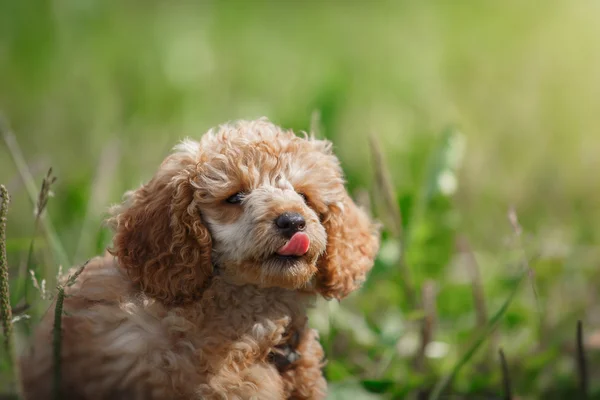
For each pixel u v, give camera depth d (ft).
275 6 69.00
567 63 46.26
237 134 17.97
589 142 40.14
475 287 22.86
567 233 32.24
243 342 16.61
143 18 60.85
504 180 38.14
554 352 22.18
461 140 25.94
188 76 47.39
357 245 19.10
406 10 66.28
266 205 16.37
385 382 19.92
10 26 48.88
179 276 16.71
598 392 21.45
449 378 19.33
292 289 17.16
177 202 16.85
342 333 23.32
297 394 17.71
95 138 36.65
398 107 45.85
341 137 33.68
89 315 16.07
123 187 30.71
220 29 61.77
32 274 16.67
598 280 28.96
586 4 53.62
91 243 25.62
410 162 33.73
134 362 15.62
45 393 15.80
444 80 48.70
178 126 41.22
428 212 28.32
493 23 57.72
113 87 41.06
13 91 44.37
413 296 23.43
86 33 52.13
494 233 33.22
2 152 35.88
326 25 64.80
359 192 25.38
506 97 44.73
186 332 16.20
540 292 26.84
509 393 18.61
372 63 54.13
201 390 15.84
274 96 46.83
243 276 16.53
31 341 16.21
